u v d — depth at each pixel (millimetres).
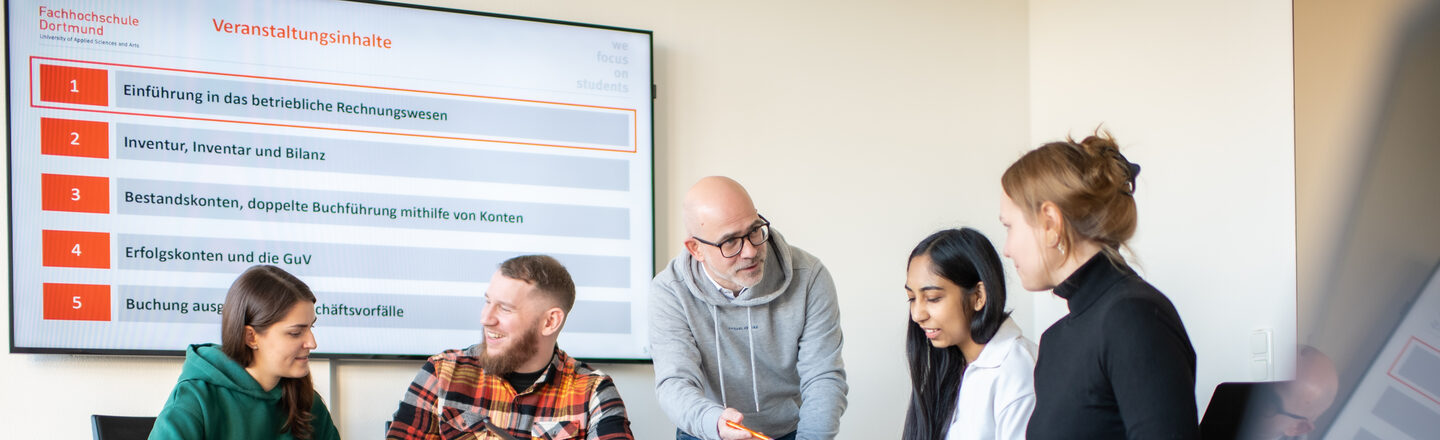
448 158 3119
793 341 2504
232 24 2980
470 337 3092
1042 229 1214
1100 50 3473
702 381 2443
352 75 3064
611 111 3275
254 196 2957
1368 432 282
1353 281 292
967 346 2012
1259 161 2771
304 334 2305
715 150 3414
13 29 2812
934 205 3637
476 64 3170
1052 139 3695
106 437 2537
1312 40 885
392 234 3055
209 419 2174
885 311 3535
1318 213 308
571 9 3312
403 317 3041
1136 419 1111
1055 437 1226
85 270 2818
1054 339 1266
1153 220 3223
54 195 2809
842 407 2445
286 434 2312
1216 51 2955
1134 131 3303
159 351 2850
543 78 3225
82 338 2803
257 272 2307
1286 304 2637
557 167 3209
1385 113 285
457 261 3102
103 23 2881
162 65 2916
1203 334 2988
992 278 1953
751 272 2363
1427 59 272
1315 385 303
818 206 3500
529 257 2367
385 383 3045
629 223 3256
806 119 3527
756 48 3504
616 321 3207
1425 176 273
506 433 2256
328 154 3025
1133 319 1145
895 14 3682
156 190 2885
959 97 3721
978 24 3781
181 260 2889
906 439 2096
